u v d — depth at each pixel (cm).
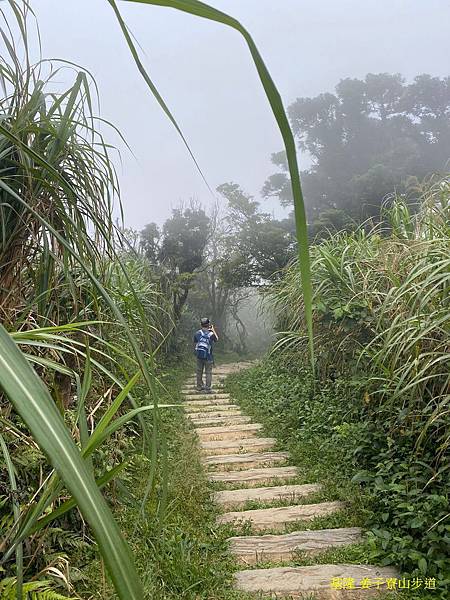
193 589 243
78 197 152
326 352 495
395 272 369
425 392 319
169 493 331
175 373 990
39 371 183
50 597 165
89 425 206
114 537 32
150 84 52
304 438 470
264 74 40
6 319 148
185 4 40
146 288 543
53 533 211
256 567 277
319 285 459
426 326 278
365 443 361
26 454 180
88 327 188
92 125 155
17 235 153
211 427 585
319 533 308
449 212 357
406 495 285
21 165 134
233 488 393
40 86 149
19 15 126
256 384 757
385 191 1138
